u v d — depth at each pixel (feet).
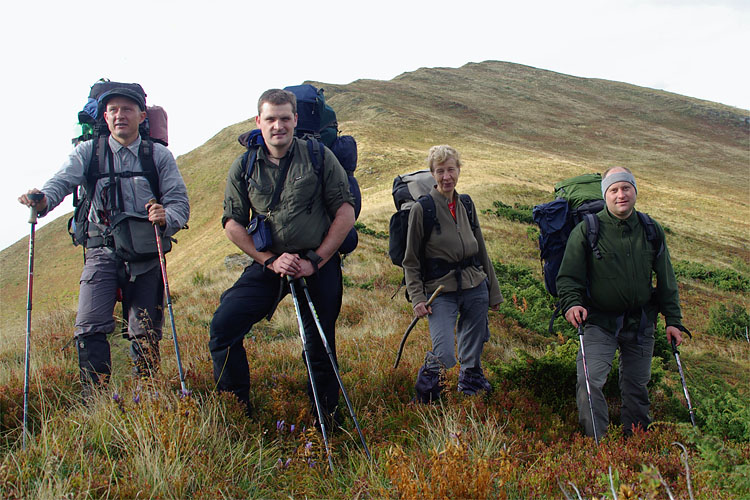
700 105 409.08
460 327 16.02
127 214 13.97
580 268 14.46
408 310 34.55
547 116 393.50
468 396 14.65
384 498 8.70
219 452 10.38
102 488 8.84
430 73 498.69
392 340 23.35
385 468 9.78
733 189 242.99
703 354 41.60
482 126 354.95
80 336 13.70
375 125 287.48
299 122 13.42
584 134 353.92
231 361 12.52
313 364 12.99
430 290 15.37
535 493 9.27
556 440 12.98
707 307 63.98
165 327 25.09
